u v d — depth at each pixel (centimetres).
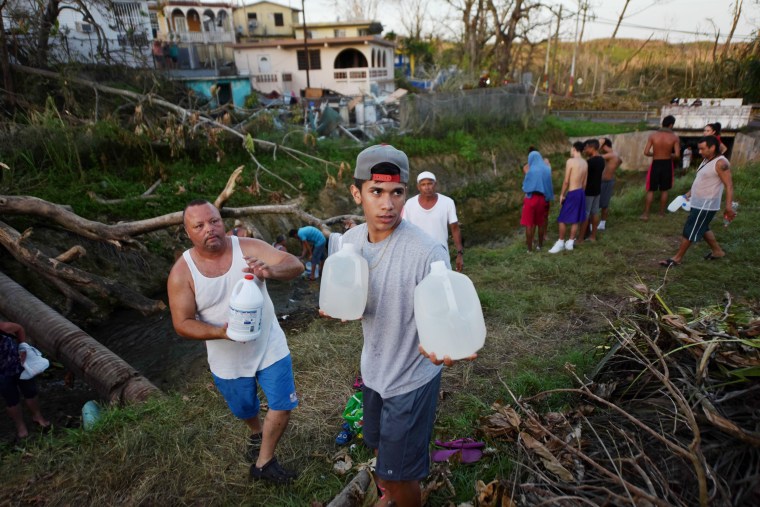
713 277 531
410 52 3766
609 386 281
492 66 3206
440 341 168
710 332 269
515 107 1888
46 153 852
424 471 197
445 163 1449
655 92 3253
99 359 419
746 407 221
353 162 1274
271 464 270
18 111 1000
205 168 1059
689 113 1394
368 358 202
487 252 763
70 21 1617
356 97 1869
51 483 280
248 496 265
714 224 743
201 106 1374
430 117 1574
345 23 2966
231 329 224
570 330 441
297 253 947
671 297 482
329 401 352
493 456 266
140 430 317
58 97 1100
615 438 234
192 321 236
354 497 244
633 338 301
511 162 1639
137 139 955
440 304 168
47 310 493
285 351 259
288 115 1527
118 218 809
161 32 2634
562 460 228
